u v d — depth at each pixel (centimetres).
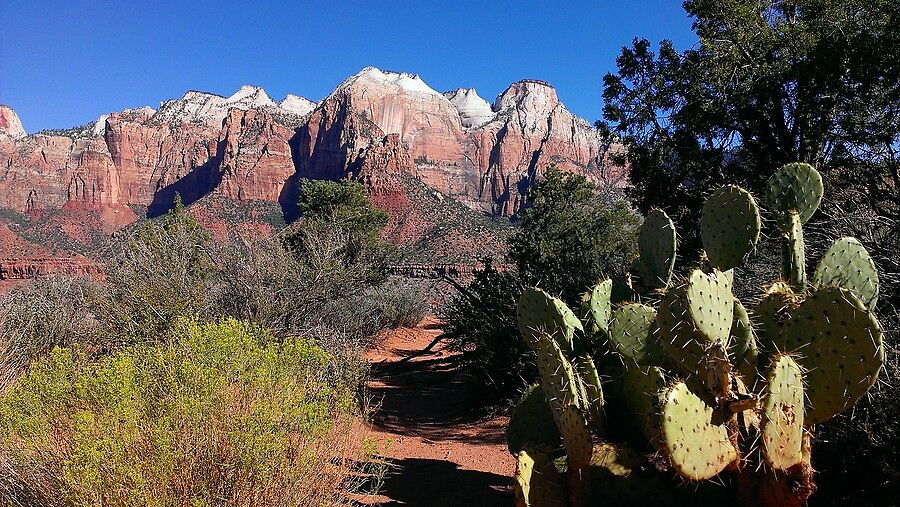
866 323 298
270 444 352
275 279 1026
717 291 304
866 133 984
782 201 407
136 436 336
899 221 557
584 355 413
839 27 1012
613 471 354
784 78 1029
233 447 350
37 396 357
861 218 553
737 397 303
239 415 364
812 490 293
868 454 380
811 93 1057
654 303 427
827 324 310
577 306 890
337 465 429
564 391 342
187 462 340
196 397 366
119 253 934
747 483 315
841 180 912
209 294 959
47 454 335
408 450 690
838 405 307
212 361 412
